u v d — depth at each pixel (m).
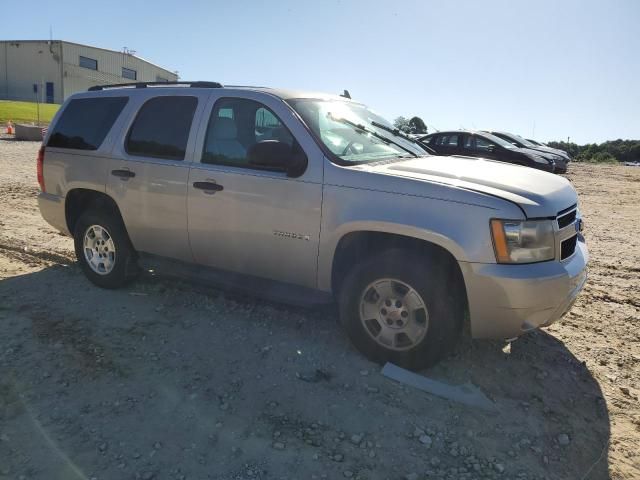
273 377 3.54
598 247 7.84
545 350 4.09
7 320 4.26
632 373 3.83
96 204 5.06
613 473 2.80
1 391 3.29
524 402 3.37
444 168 3.78
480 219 3.21
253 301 4.73
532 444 2.98
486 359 3.86
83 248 5.07
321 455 2.81
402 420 3.12
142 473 2.64
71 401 3.21
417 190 3.39
